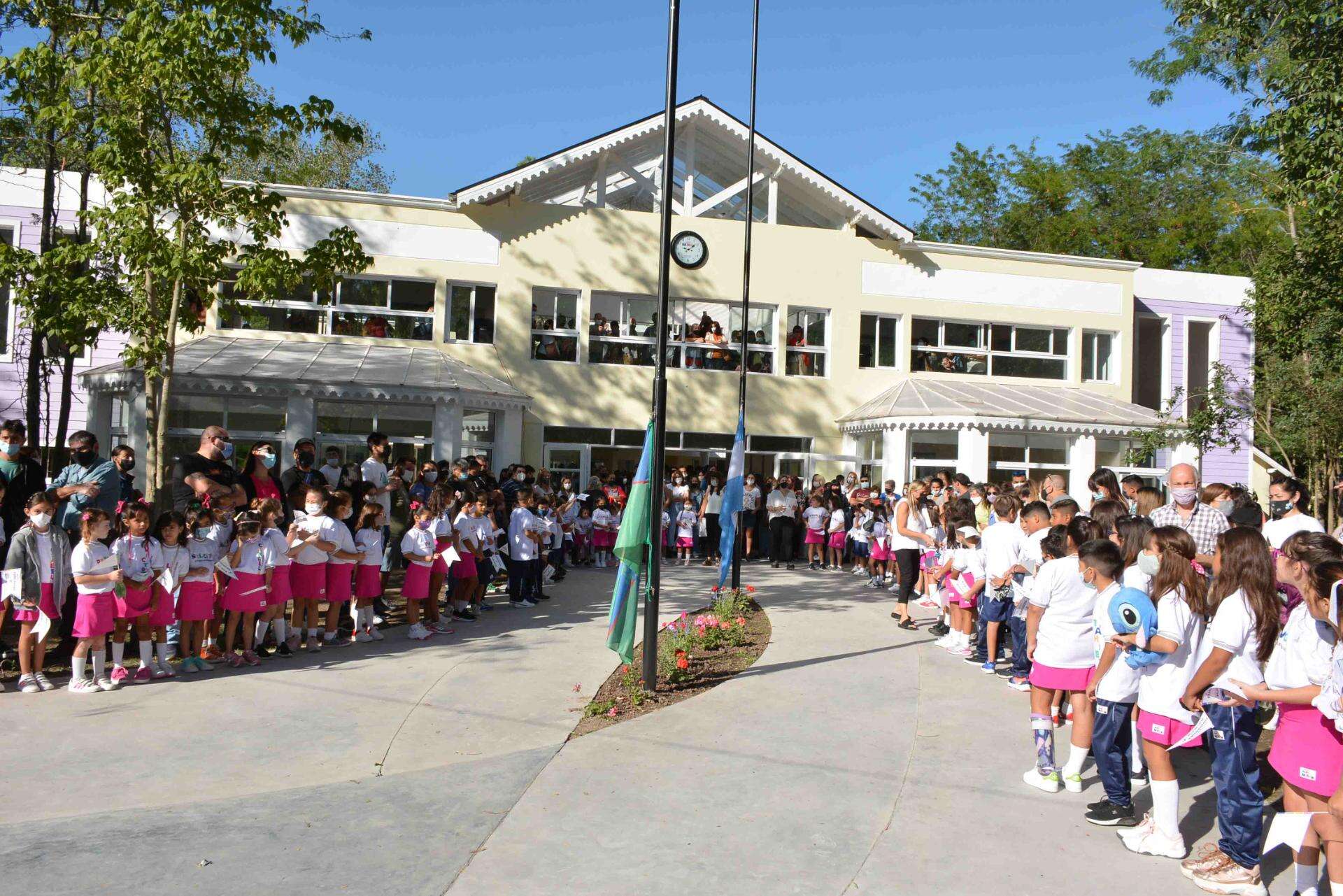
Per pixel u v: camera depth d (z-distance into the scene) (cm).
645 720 748
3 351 1988
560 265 2230
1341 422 1973
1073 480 2241
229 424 1811
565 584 1535
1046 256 2533
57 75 1148
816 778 623
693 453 2302
